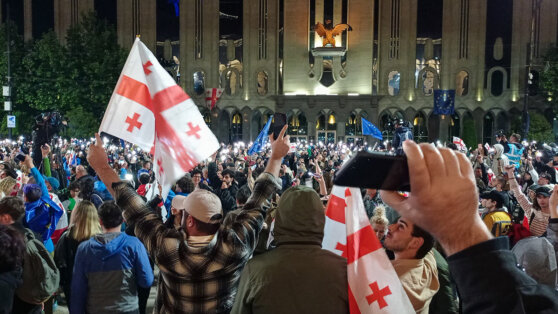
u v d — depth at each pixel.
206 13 52.00
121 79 3.66
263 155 25.11
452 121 50.34
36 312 5.07
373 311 2.53
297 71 50.75
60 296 9.01
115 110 3.66
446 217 1.15
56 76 46.75
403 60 50.16
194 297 2.88
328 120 50.69
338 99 49.22
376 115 49.12
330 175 8.95
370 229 2.67
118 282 4.75
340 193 3.66
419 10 50.22
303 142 46.38
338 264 2.59
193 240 3.09
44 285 4.96
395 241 3.10
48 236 7.49
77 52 47.03
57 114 14.34
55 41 46.97
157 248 2.89
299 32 50.75
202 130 3.47
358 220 2.70
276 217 2.69
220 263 2.89
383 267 2.62
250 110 51.88
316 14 50.44
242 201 7.55
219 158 20.91
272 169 3.24
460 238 1.16
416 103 50.16
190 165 3.38
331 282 2.50
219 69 52.47
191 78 52.09
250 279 2.56
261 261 2.60
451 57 49.69
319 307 2.45
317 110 49.72
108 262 4.74
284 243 2.62
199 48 52.22
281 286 2.47
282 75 51.66
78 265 4.78
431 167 1.13
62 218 8.38
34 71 48.12
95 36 47.38
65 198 10.86
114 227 4.99
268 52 51.66
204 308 2.89
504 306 1.13
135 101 3.66
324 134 50.81
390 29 50.50
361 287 2.57
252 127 52.12
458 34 49.53
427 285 3.11
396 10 50.34
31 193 7.25
